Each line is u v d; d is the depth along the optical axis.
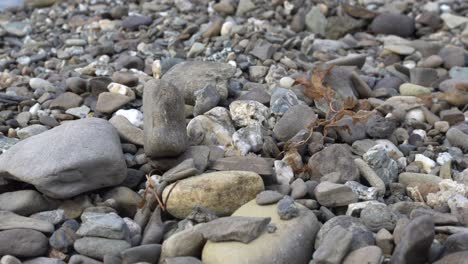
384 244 0.94
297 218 0.95
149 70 1.56
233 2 2.03
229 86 1.36
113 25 1.97
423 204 1.04
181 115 1.11
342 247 0.90
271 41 1.69
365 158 1.13
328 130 1.23
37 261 0.95
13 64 1.67
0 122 1.31
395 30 1.90
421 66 1.67
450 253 0.91
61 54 1.71
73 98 1.37
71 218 1.02
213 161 1.11
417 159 1.20
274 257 0.90
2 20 2.19
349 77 1.42
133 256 0.94
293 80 1.42
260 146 1.17
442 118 1.35
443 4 2.10
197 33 1.76
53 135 1.06
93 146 1.03
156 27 1.87
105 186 1.05
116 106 1.31
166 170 1.10
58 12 2.21
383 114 1.37
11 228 0.97
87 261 0.94
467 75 1.58
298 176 1.12
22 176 1.01
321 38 1.89
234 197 1.01
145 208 1.03
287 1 2.01
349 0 2.13
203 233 0.94
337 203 1.03
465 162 1.20
